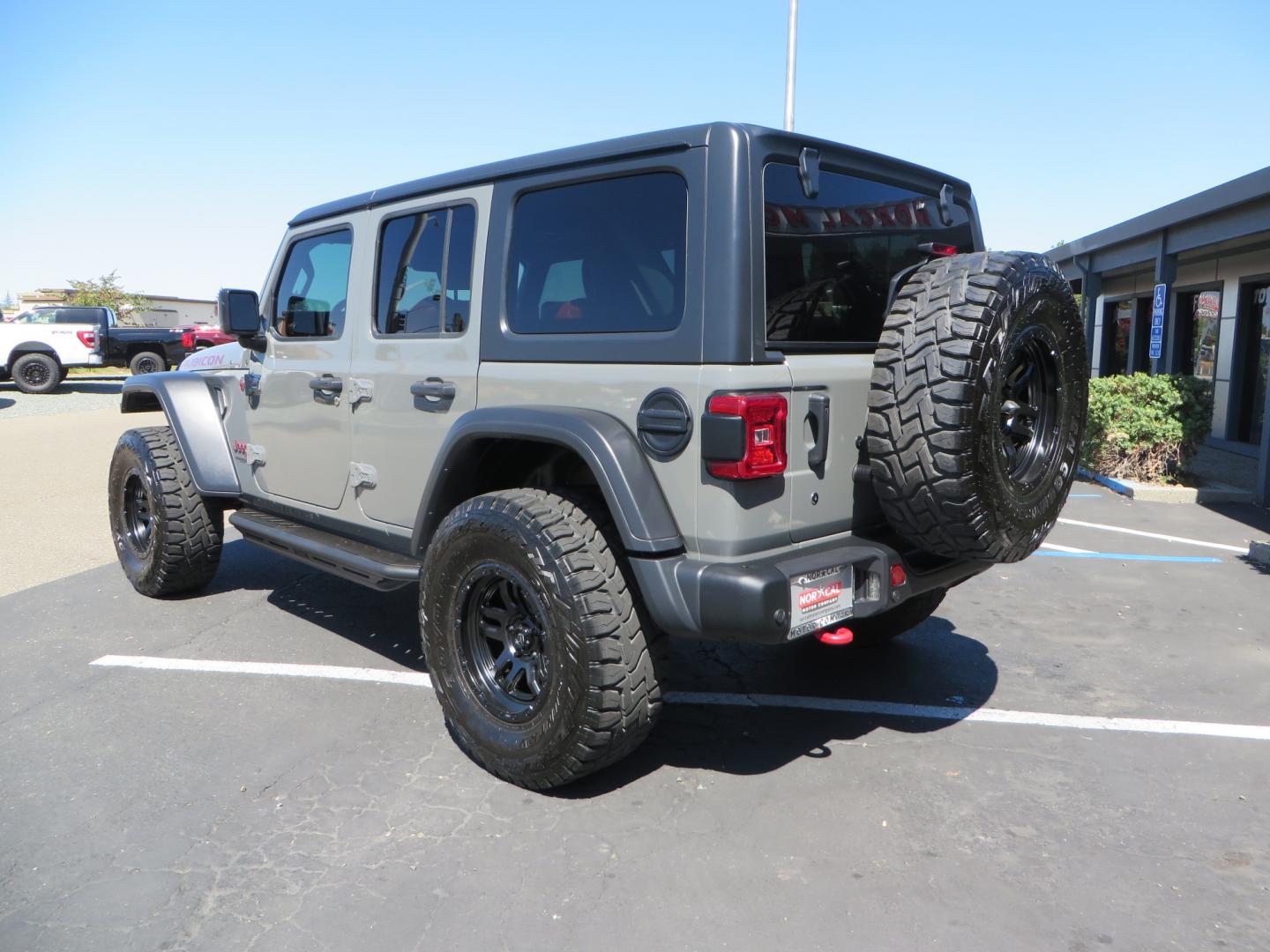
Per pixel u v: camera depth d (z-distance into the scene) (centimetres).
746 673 441
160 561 527
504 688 331
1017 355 313
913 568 329
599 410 311
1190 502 910
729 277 278
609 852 285
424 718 386
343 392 420
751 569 279
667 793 323
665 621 289
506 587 326
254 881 271
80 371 3216
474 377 353
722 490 280
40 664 451
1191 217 1095
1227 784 331
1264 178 919
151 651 468
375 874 274
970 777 336
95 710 395
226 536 750
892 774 338
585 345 315
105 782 332
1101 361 1983
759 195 286
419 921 252
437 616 338
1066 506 891
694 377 283
